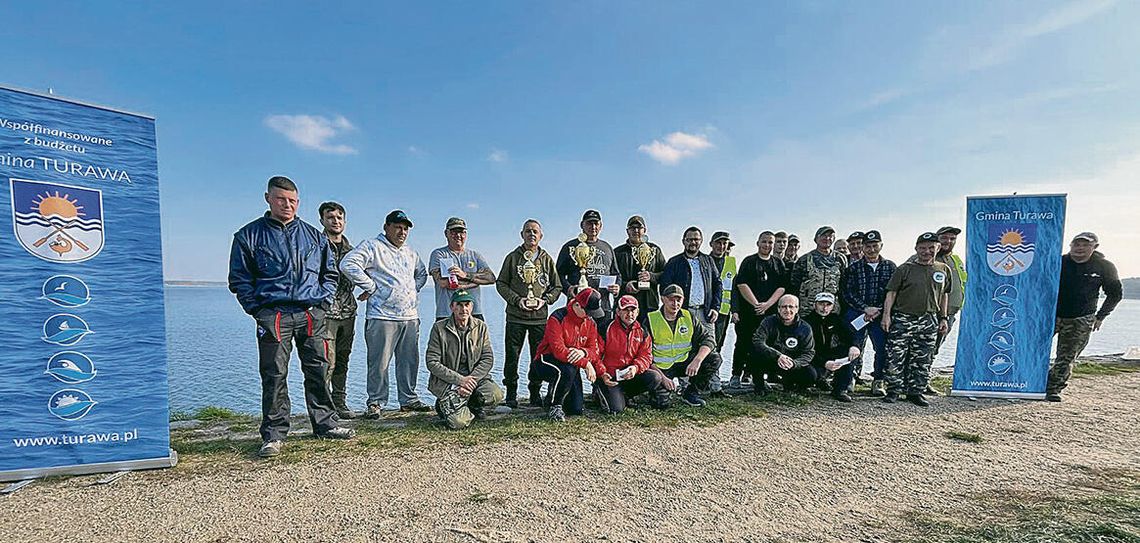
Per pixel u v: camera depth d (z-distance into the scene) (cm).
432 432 464
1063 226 602
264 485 337
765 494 327
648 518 290
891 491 332
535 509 302
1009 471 371
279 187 403
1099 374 765
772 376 700
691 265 638
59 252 354
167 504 307
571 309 534
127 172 377
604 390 539
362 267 518
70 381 356
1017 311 615
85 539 264
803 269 669
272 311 404
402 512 296
